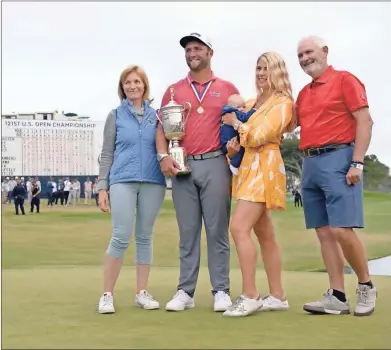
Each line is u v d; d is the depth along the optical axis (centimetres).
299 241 787
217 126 385
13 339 295
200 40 383
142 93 394
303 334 304
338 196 359
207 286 496
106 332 310
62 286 489
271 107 363
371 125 359
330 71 369
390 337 297
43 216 1102
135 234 395
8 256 750
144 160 382
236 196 375
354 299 424
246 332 309
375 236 811
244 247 362
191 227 392
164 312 372
